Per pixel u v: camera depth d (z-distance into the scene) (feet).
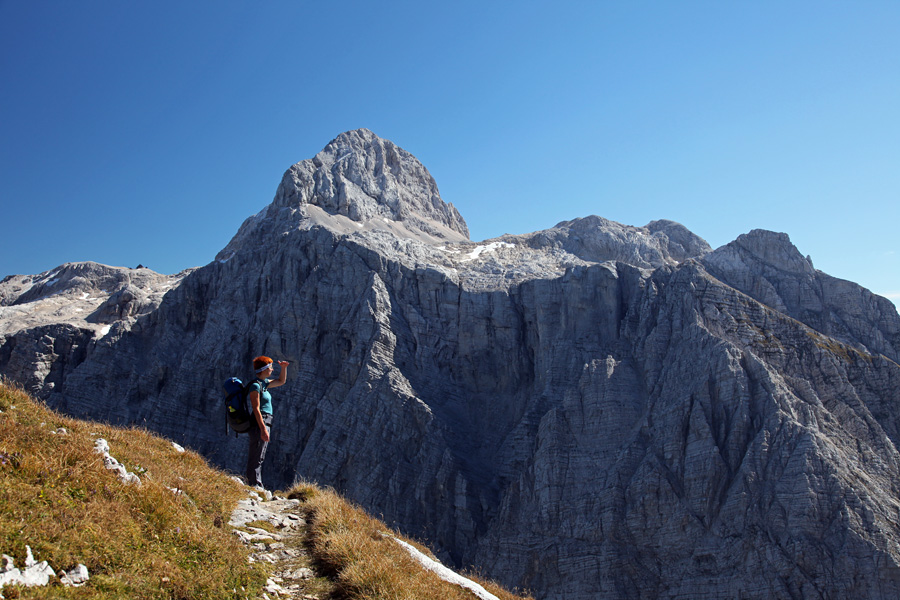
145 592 31.65
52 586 28.99
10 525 30.63
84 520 34.27
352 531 48.29
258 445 58.54
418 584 42.42
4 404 45.32
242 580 37.09
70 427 47.42
